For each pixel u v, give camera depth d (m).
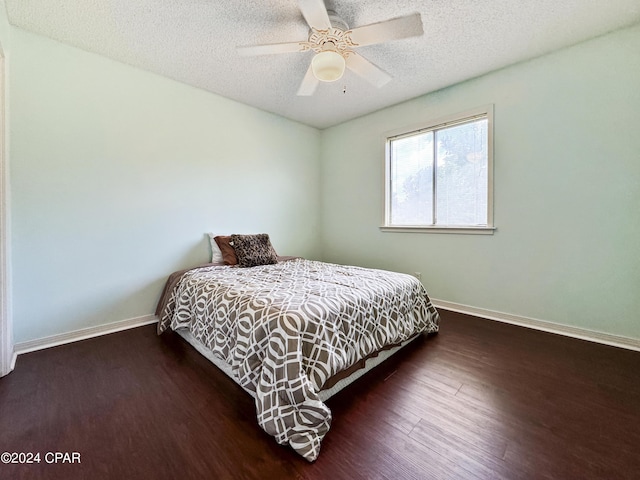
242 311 1.60
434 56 2.37
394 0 1.76
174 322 2.24
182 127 2.82
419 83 2.83
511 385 1.63
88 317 2.33
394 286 2.14
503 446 1.19
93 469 1.08
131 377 1.73
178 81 2.77
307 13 1.54
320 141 4.27
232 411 1.42
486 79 2.67
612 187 2.12
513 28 2.03
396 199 3.48
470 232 2.83
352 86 2.89
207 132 3.01
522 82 2.47
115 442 1.21
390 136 3.42
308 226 4.13
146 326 2.58
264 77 2.70
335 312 1.59
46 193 2.12
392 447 1.19
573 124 2.25
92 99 2.30
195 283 2.20
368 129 3.66
